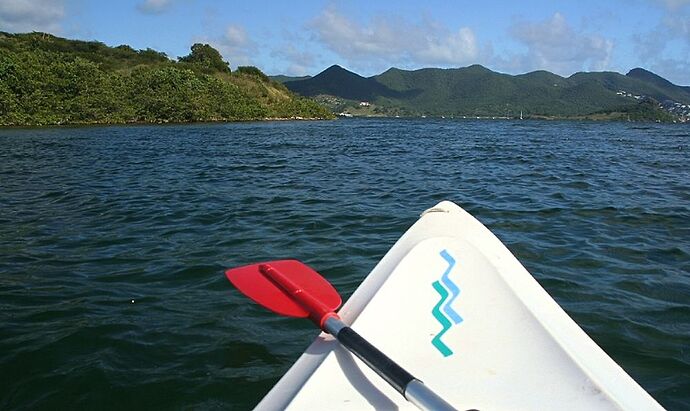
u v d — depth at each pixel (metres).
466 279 2.52
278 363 3.26
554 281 4.60
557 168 13.23
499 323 2.26
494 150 19.11
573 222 6.82
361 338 2.03
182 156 16.14
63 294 4.36
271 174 11.85
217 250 5.62
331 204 8.18
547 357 2.06
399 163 14.34
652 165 14.13
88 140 23.06
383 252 5.50
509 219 7.00
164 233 6.36
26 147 19.14
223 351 3.40
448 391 1.93
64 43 62.53
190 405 2.83
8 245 5.81
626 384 2.06
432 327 2.26
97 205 8.12
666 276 4.76
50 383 3.01
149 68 57.03
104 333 3.62
